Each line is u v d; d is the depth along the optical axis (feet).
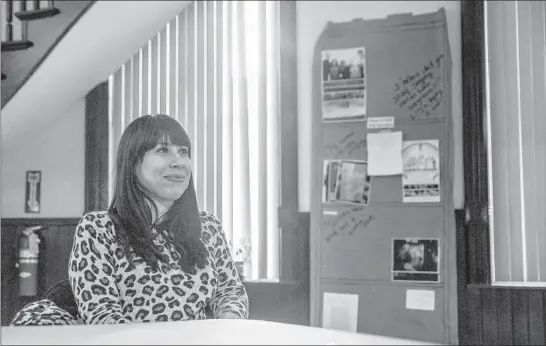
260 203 12.50
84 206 14.11
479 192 10.62
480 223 10.55
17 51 12.16
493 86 10.85
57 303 4.93
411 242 10.68
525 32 10.75
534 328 10.22
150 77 13.80
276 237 12.35
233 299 5.17
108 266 4.73
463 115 10.85
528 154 10.61
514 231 10.60
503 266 10.63
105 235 4.83
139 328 3.84
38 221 14.05
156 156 4.96
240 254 12.36
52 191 14.32
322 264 11.19
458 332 10.59
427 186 10.69
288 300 11.87
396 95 11.00
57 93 13.47
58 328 3.83
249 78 12.85
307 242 11.85
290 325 4.01
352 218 11.09
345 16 11.85
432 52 10.83
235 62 13.02
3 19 13.38
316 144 11.45
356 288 10.91
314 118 11.50
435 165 10.68
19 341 3.32
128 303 4.76
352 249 11.02
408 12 11.33
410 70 10.94
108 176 13.98
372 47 11.19
